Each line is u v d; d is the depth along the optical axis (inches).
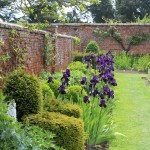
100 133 192.1
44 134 113.1
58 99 188.7
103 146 188.9
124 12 1179.9
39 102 149.7
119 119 255.1
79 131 140.7
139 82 479.8
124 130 225.9
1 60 204.5
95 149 182.1
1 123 87.1
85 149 180.4
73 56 534.3
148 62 653.3
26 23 211.3
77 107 168.9
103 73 245.6
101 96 185.3
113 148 186.4
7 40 219.0
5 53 214.5
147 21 763.4
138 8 1184.2
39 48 307.6
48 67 348.8
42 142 105.2
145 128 232.7
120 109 292.4
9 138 87.4
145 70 644.1
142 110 291.3
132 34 714.2
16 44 233.6
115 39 719.1
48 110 164.7
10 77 150.9
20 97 145.8
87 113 186.5
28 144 93.5
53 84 228.4
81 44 727.7
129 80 500.4
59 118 143.2
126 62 677.3
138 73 609.9
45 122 135.0
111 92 190.4
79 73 323.3
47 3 181.8
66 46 483.8
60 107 167.2
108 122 208.1
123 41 717.9
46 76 294.5
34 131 110.0
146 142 200.8
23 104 145.6
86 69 377.1
